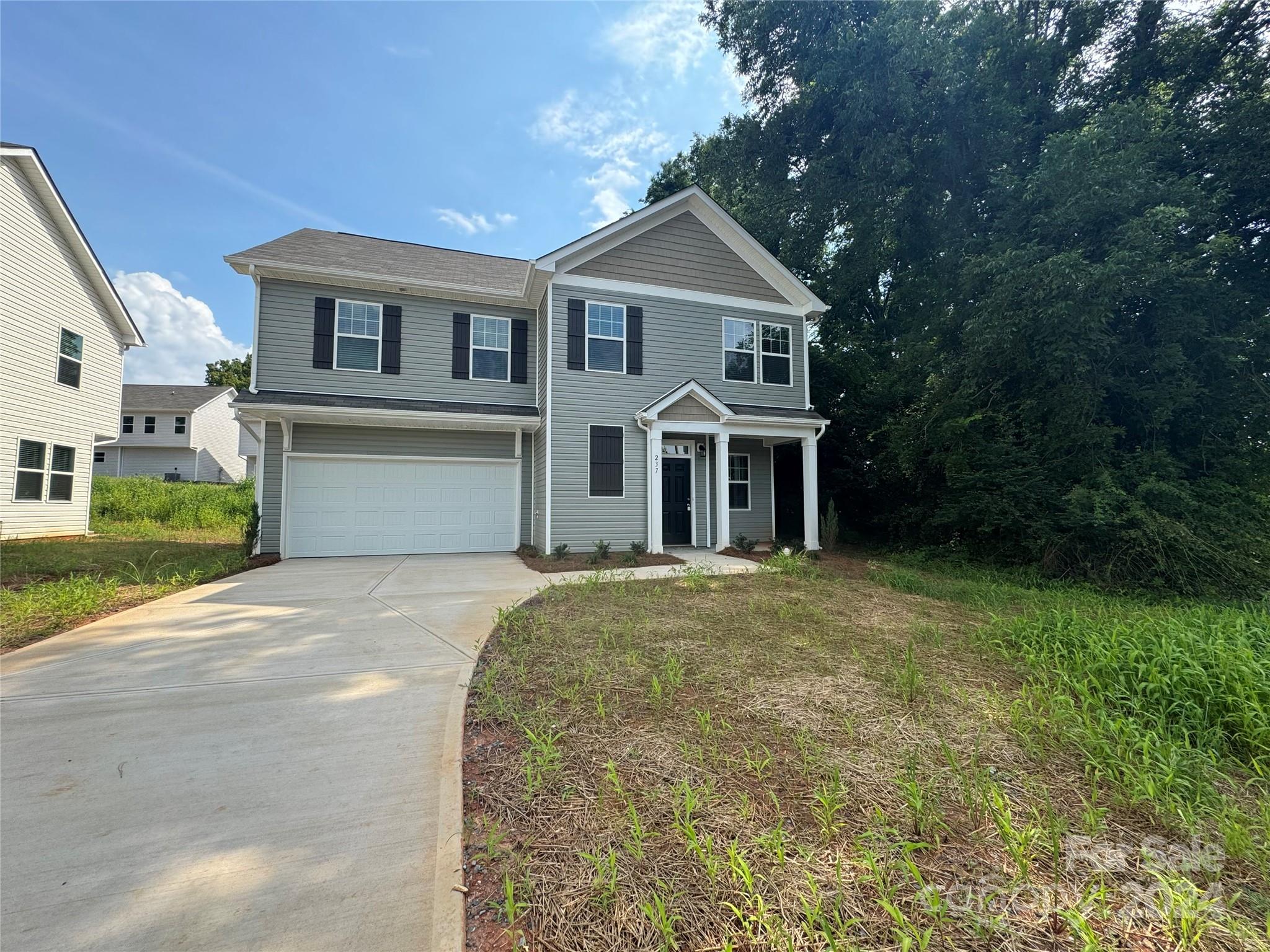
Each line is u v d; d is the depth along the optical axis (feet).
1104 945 5.55
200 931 5.65
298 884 6.33
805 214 51.34
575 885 6.24
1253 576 25.55
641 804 7.76
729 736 9.86
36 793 8.09
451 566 30.89
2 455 35.45
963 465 34.50
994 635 16.28
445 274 39.42
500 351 39.47
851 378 48.80
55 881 6.31
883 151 41.55
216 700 11.57
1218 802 8.14
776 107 49.98
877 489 45.93
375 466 36.04
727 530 36.58
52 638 15.90
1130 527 27.73
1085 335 29.25
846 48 41.01
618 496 36.17
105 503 55.42
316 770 8.85
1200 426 30.32
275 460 34.17
